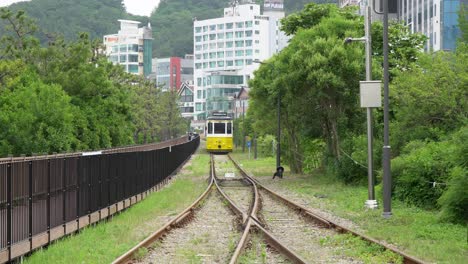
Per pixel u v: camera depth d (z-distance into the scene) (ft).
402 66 127.85
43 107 136.67
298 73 123.95
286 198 91.35
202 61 642.22
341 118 126.31
